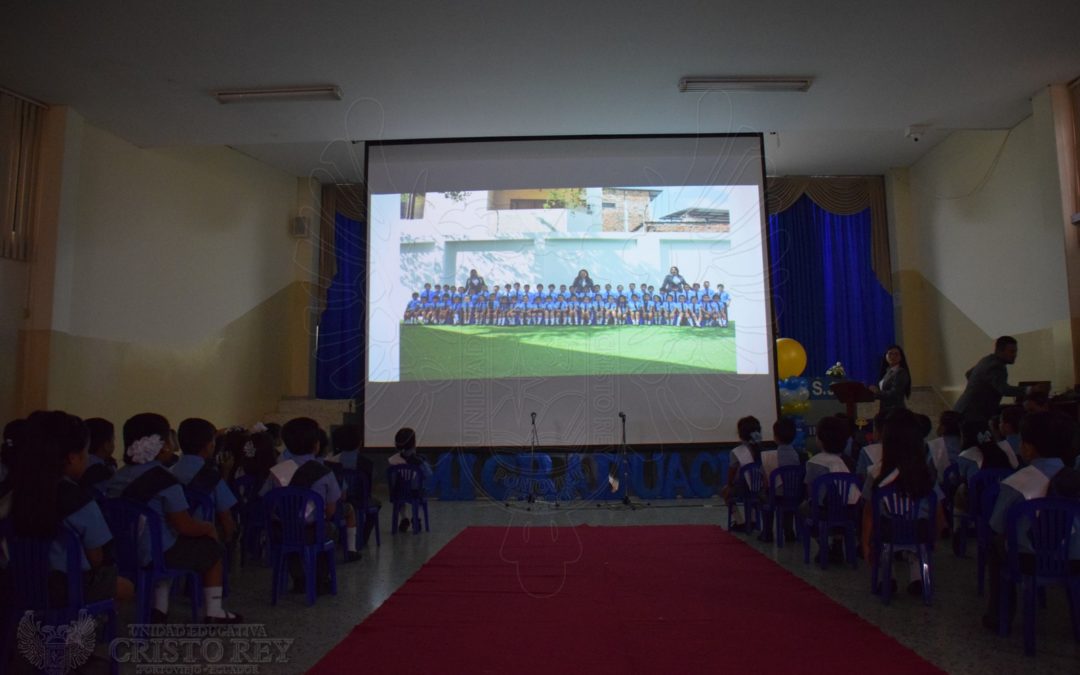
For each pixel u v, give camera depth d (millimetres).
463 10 5211
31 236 6355
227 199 9148
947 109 7191
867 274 11078
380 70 6105
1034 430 2949
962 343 9469
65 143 6520
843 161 10562
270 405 9992
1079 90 6531
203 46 5625
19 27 5270
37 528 2299
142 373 7574
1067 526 2736
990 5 5254
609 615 3264
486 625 3133
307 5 5102
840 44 5793
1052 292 7398
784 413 8438
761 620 3148
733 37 5664
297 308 10523
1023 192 7969
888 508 3518
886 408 6445
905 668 2537
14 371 6168
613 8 5234
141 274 7617
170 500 3066
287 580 4270
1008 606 2949
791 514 5168
